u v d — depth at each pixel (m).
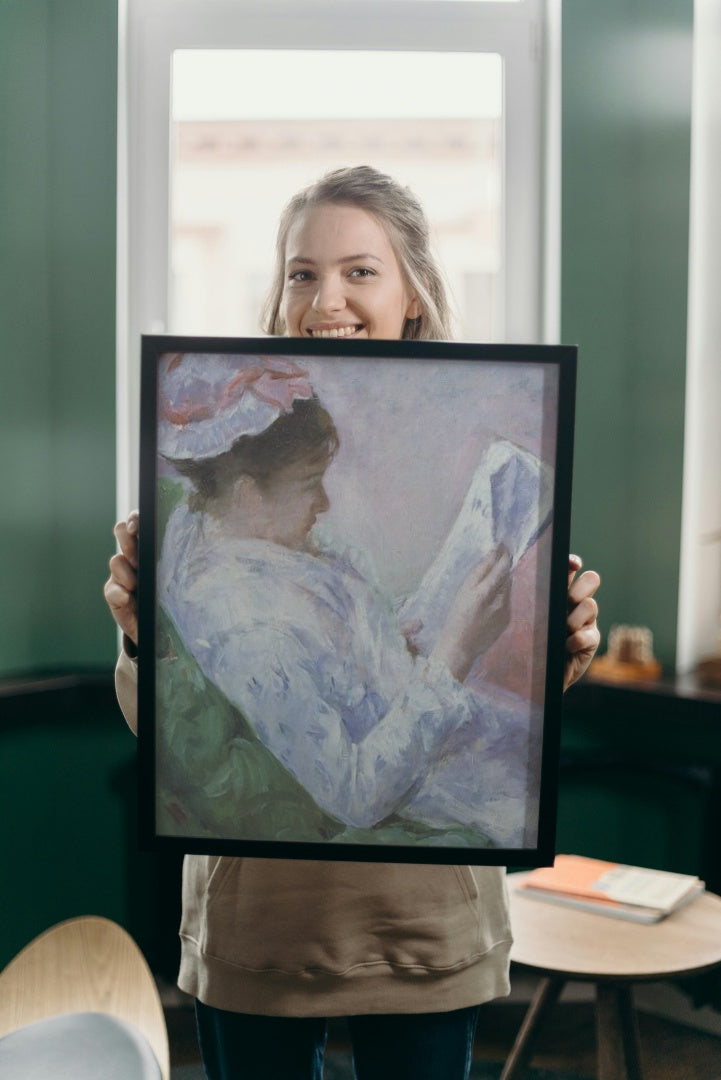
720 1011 2.37
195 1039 2.35
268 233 2.64
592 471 2.58
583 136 2.51
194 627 1.02
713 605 2.67
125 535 1.08
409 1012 1.13
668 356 2.54
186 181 2.62
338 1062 2.31
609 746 2.54
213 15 2.52
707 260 2.57
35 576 2.51
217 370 1.01
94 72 2.48
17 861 2.40
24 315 2.46
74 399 2.53
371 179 1.21
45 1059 0.90
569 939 1.60
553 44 2.52
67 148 2.50
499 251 2.62
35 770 2.43
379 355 1.00
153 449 1.01
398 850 1.03
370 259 1.19
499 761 1.02
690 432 2.55
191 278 2.64
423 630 1.02
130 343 2.58
